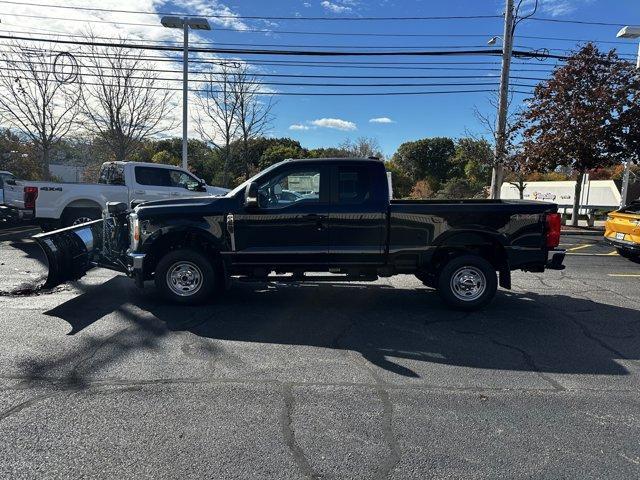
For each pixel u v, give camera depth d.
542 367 4.75
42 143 20.66
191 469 2.96
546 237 6.57
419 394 4.08
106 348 5.00
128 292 7.44
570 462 3.11
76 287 7.71
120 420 3.53
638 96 15.52
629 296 7.87
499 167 18.52
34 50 19.20
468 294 6.68
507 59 17.64
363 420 3.61
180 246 6.84
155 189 12.73
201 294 6.65
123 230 7.49
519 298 7.60
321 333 5.67
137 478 2.86
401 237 6.53
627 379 4.49
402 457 3.13
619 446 3.32
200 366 4.58
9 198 12.60
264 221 6.48
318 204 6.49
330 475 2.93
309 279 6.71
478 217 6.52
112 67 20.16
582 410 3.84
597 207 24.86
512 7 17.39
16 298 6.98
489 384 4.32
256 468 2.99
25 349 4.93
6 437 3.28
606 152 16.41
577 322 6.31
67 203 11.73
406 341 5.45
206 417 3.60
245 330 5.71
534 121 17.73
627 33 15.12
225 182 23.52
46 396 3.89
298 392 4.06
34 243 12.01
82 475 2.88
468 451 3.22
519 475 2.96
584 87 16.42
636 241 10.70
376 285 8.30
